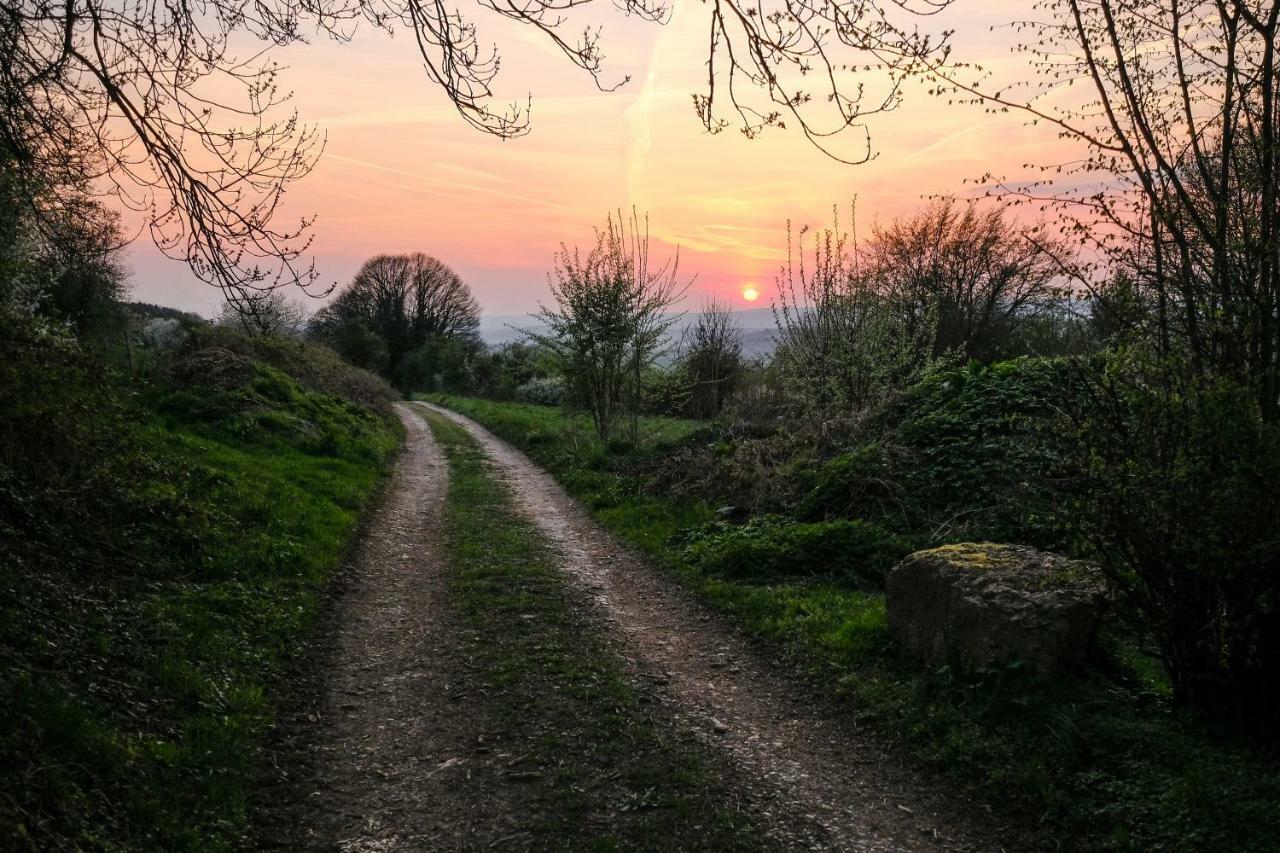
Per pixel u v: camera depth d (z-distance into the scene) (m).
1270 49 4.52
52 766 4.14
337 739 5.80
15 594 5.71
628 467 17.77
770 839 4.57
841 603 8.37
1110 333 5.37
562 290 20.45
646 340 20.38
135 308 28.30
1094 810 4.56
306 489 13.17
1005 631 5.88
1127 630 5.64
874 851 4.48
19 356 6.90
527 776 5.24
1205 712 5.07
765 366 22.50
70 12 5.09
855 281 15.55
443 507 14.59
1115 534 4.96
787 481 12.90
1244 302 4.68
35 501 7.22
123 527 8.23
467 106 5.52
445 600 9.09
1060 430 5.47
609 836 4.58
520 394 46.19
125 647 5.98
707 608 8.93
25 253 9.72
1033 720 5.43
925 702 6.04
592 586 9.77
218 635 6.85
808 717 6.23
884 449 11.98
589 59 5.29
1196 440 4.58
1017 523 9.47
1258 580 4.46
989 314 32.41
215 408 16.27
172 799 4.53
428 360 64.06
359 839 4.57
